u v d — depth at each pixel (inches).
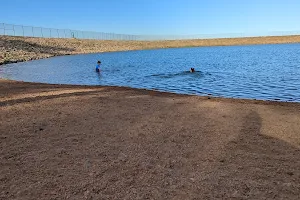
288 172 190.5
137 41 4768.7
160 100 454.0
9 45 2225.6
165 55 2257.6
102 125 307.1
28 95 512.1
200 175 187.8
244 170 194.5
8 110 384.2
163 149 235.0
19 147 243.4
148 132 280.8
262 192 165.8
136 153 226.7
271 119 324.5
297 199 158.2
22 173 194.1
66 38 3590.1
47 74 1022.4
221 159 213.3
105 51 3122.5
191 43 4913.9
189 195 163.2
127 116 345.4
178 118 334.0
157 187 172.6
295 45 3725.4
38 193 167.6
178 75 890.1
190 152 227.9
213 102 433.1
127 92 544.7
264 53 2111.2
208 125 303.4
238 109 378.9
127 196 162.6
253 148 234.8
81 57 2108.8
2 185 177.9
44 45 2694.4
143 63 1457.9
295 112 358.0
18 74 1042.7
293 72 896.3
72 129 293.4
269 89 609.0
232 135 268.2
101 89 589.9
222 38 5531.5
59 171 195.9
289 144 243.3
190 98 474.3
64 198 161.8
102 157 219.3
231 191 167.2
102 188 172.1
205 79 787.4
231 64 1270.9
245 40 5064.0
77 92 542.3
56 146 244.5
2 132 286.5
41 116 348.8
